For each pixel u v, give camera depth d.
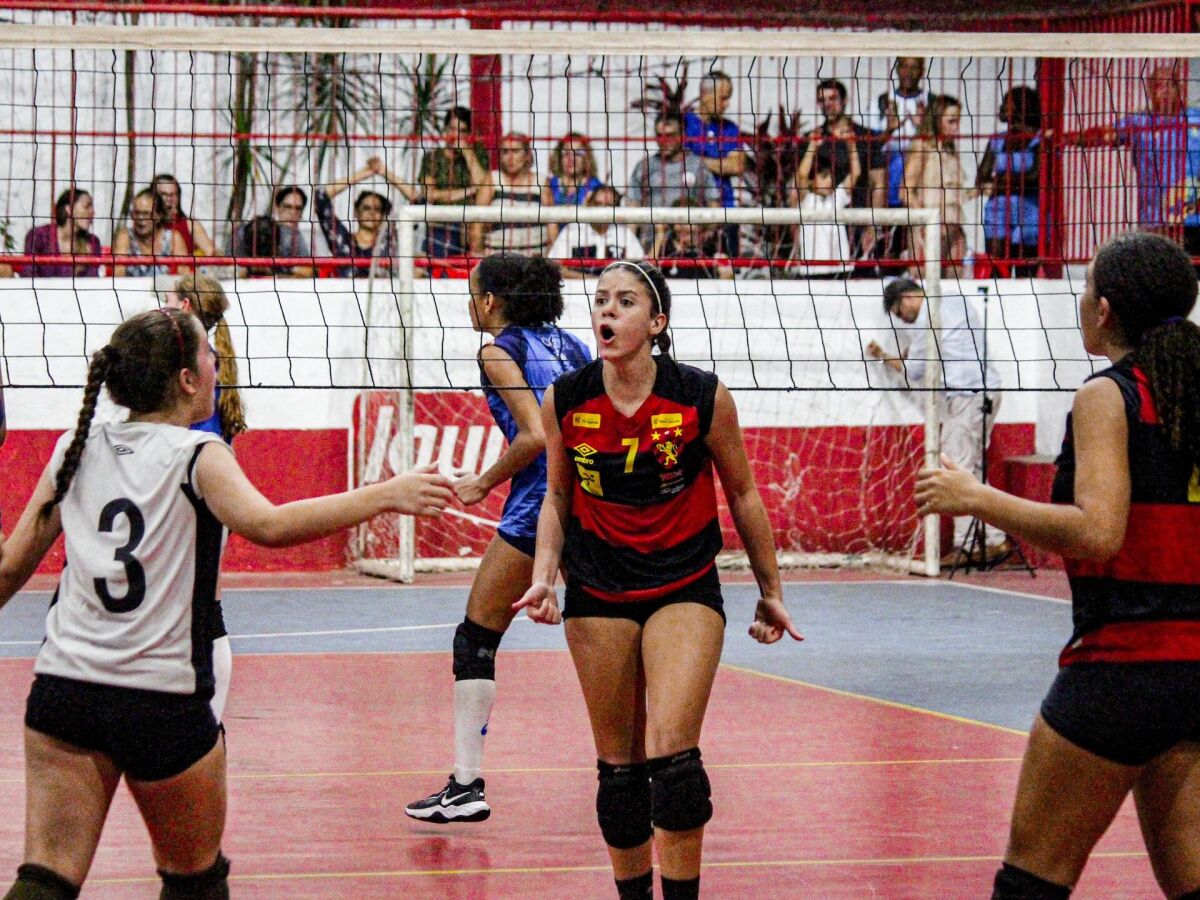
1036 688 10.58
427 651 12.17
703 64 17.58
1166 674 4.15
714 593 5.28
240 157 16.70
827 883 6.13
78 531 4.39
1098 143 15.45
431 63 16.94
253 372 16.86
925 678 10.98
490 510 17.39
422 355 16.91
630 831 5.29
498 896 5.95
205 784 4.39
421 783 7.87
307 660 11.70
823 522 17.97
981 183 17.12
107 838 6.85
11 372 16.41
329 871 6.29
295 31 7.49
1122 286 4.44
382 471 16.50
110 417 7.11
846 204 17.16
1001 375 17.91
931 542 17.16
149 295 16.47
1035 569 17.81
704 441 5.23
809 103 17.75
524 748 8.71
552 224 17.00
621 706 5.27
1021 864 4.35
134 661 4.26
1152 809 4.37
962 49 7.78
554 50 7.59
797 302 17.70
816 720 9.45
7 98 17.14
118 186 17.41
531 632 13.23
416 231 17.08
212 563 4.43
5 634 13.00
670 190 16.83
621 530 5.25
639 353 5.20
